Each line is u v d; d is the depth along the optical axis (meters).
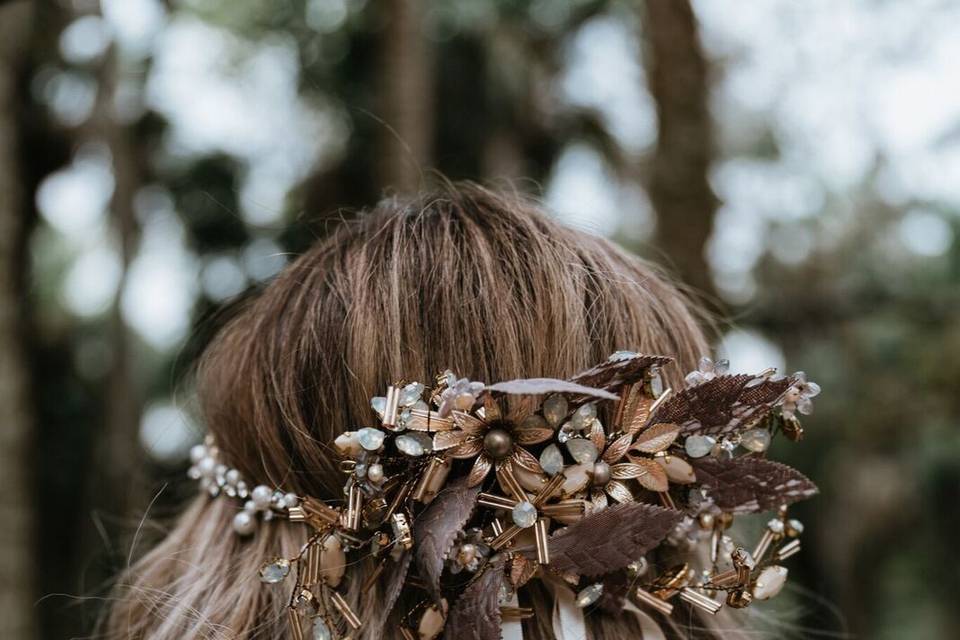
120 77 5.84
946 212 5.80
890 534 5.69
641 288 0.77
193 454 0.84
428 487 0.63
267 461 0.74
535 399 0.65
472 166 6.47
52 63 4.44
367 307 0.70
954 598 6.05
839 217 6.02
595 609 0.69
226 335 0.89
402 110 3.60
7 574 2.84
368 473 0.63
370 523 0.65
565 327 0.69
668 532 0.63
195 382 1.03
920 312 5.36
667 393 0.66
